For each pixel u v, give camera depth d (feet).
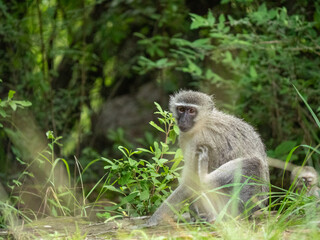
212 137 29.30
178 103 30.17
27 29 52.01
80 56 56.54
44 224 28.50
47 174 43.91
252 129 31.01
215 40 51.52
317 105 45.19
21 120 49.70
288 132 47.19
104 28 59.00
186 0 58.29
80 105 55.88
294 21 43.04
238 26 49.19
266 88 47.32
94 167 53.06
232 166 28.04
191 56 45.11
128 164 30.76
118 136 56.54
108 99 63.62
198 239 21.43
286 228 23.50
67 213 33.04
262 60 45.09
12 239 25.26
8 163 47.24
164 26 59.36
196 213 28.45
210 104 29.78
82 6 56.80
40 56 54.70
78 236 23.75
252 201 27.76
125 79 67.92
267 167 31.01
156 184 31.58
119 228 26.71
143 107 65.92
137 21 62.13
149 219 28.27
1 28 49.32
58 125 53.88
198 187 29.25
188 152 29.50
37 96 52.54
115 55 63.31
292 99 45.16
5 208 30.48
